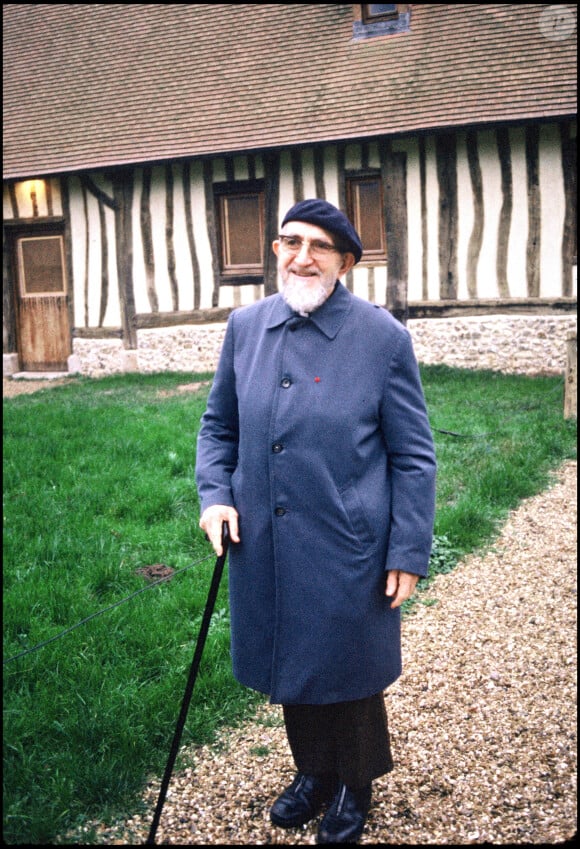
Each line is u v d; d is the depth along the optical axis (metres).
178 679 2.77
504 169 9.16
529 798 2.22
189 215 10.66
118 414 7.40
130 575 3.69
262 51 11.23
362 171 9.73
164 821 2.16
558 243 9.06
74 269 11.51
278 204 10.16
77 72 12.53
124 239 11.09
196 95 11.12
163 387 9.57
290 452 1.95
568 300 9.11
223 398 2.21
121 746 2.40
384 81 9.90
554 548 4.15
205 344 10.83
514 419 6.71
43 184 11.49
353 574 1.93
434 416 6.94
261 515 2.00
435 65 9.74
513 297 9.35
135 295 11.17
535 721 2.61
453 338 9.71
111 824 2.14
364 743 2.06
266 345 2.06
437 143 9.38
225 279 10.61
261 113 10.33
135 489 4.92
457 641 3.20
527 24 9.65
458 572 3.91
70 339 11.90
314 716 2.10
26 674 2.77
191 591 3.45
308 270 1.96
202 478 2.12
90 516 4.49
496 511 4.67
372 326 2.01
